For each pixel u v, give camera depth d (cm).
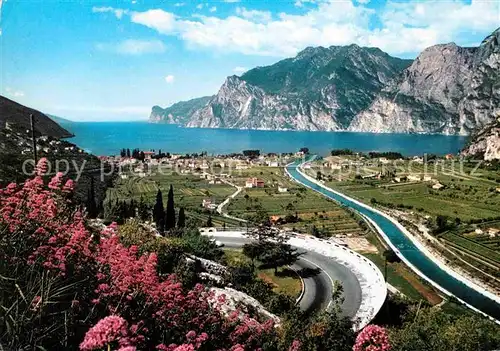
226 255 8269
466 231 12862
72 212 2947
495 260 10419
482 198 16988
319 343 3488
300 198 17938
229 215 14762
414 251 11438
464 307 7850
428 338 4547
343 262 8125
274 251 7694
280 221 13812
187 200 17138
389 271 9669
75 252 2348
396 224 14150
